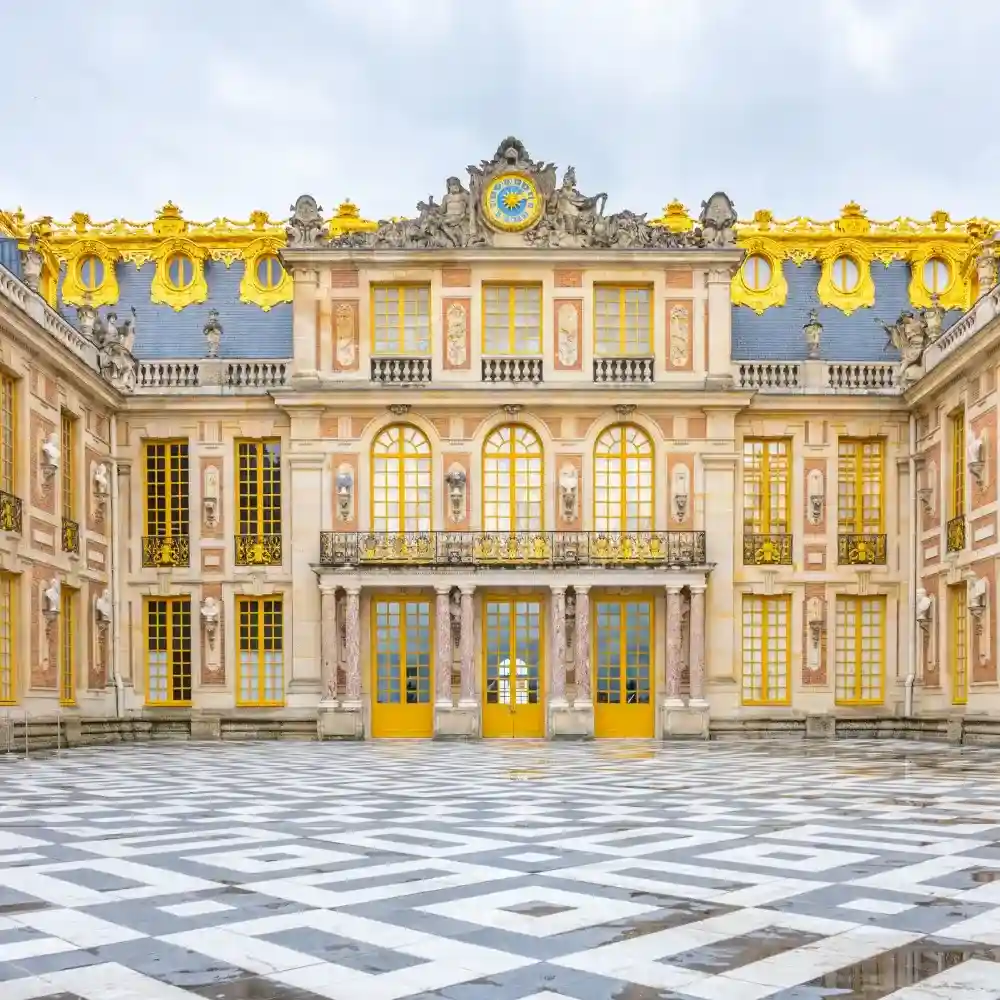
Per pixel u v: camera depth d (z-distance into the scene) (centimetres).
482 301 3625
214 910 813
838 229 3931
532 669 3547
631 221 3641
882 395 3625
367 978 642
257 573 3609
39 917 794
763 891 874
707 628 3559
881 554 3641
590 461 3588
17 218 3825
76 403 3272
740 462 3653
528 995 611
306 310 3609
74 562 3238
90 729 3328
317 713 3522
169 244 3888
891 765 2277
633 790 1727
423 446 3612
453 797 1627
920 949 701
